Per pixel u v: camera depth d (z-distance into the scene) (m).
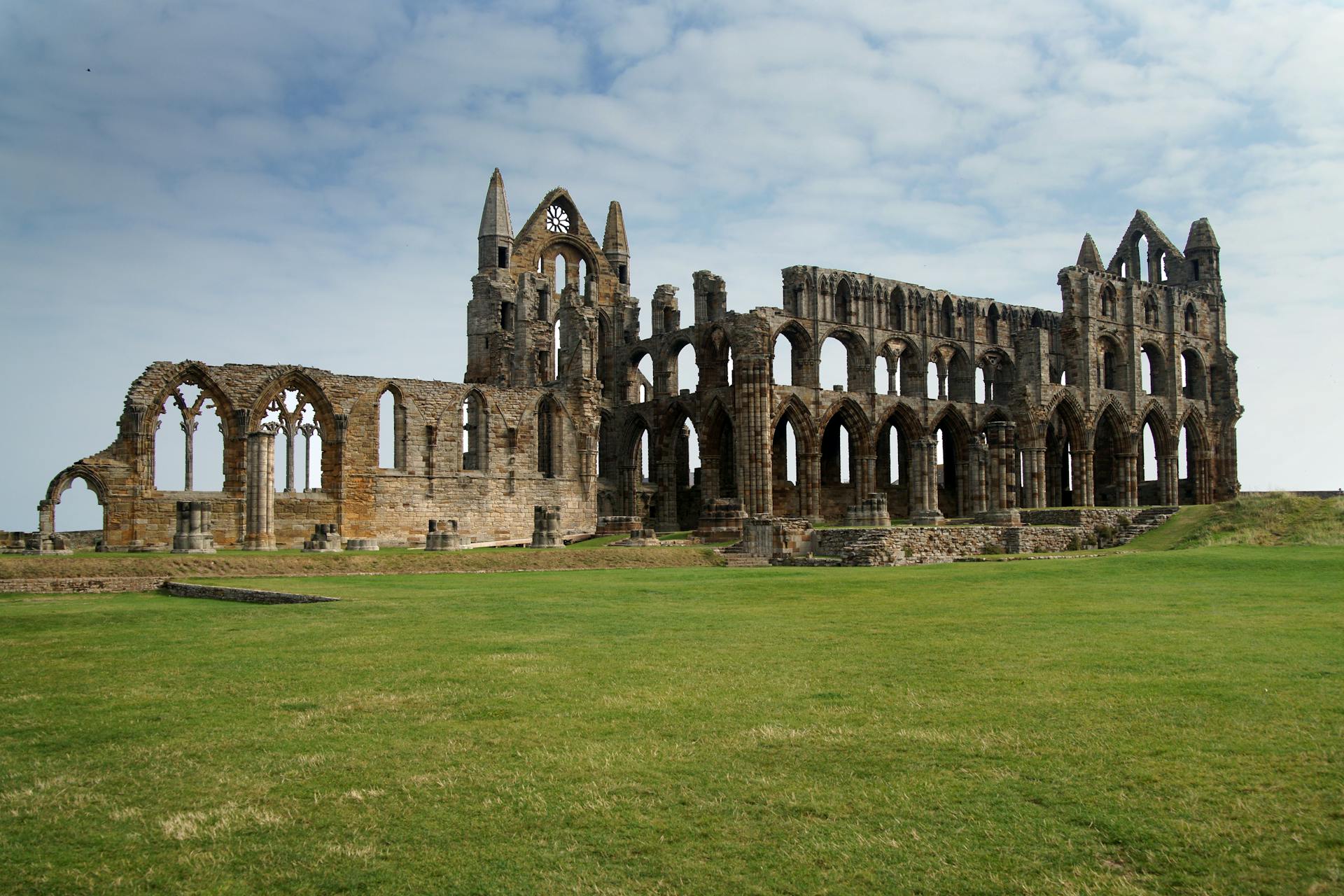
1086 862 9.30
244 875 9.41
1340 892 8.56
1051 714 13.93
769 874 9.23
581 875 9.30
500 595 31.97
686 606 28.20
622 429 95.31
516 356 87.19
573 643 21.05
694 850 9.75
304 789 11.55
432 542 59.12
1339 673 16.30
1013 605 27.17
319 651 20.38
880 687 15.90
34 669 18.80
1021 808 10.52
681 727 13.69
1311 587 31.16
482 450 76.06
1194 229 117.00
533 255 96.31
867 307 91.56
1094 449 106.81
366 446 70.00
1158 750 12.17
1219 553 44.44
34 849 10.03
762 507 80.56
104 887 9.22
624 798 11.07
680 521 94.94
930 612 25.69
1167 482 108.31
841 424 95.38
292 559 45.44
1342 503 62.16
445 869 9.45
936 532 55.00
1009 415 100.50
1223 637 20.30
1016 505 94.81
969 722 13.61
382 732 13.78
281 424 67.75
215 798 11.34
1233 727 13.04
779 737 13.12
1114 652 18.67
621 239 104.06
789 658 18.75
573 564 49.44
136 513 60.88
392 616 26.27
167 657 20.09
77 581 37.97
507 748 12.91
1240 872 8.98
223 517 63.75
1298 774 11.24
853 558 50.59
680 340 90.44
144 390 61.81
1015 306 103.75
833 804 10.75
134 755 12.93
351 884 9.21
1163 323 109.25
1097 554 54.09
